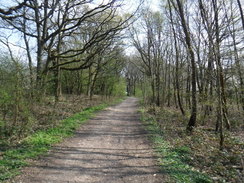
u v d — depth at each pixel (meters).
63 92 33.75
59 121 11.97
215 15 9.45
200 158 7.21
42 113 11.98
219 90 8.70
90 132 10.61
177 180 5.20
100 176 5.36
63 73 29.22
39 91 9.59
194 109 11.56
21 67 7.94
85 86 35.06
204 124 14.70
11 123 8.16
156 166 6.18
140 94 38.81
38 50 14.54
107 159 6.69
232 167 6.52
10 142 7.42
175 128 12.62
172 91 24.64
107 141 9.05
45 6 14.36
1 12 12.65
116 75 35.66
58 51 17.48
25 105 8.30
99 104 26.19
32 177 5.02
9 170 5.20
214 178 5.54
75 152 7.20
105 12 17.42
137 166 6.16
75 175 5.34
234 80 12.91
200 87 14.49
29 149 6.85
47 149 7.17
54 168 5.68
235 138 10.84
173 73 23.41
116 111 21.86
